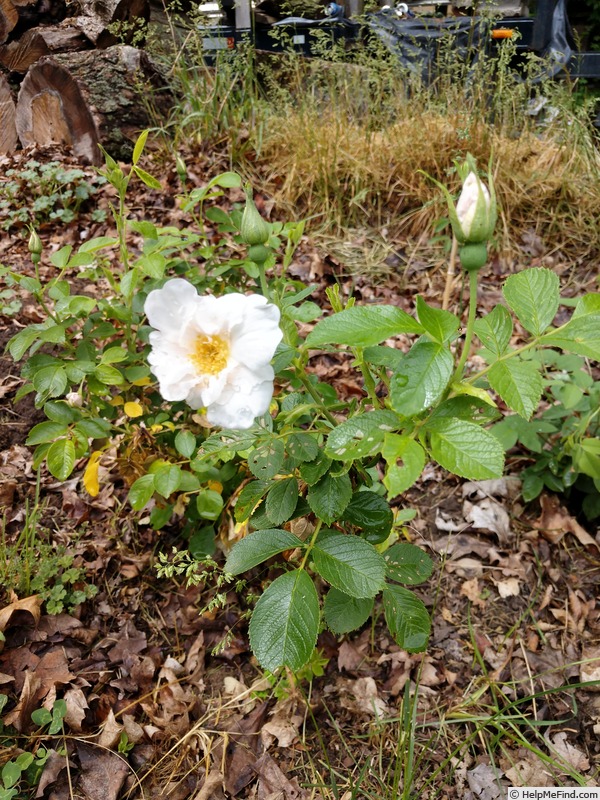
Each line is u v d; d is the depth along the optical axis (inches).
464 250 11.7
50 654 20.3
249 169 47.0
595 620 22.9
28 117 51.6
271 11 64.4
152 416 21.4
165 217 42.8
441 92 48.8
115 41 54.8
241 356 12.1
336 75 51.1
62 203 44.1
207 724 19.5
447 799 17.9
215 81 49.4
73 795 17.5
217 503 19.3
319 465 14.4
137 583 22.9
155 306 12.4
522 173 44.4
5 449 26.9
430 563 17.1
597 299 12.6
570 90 47.8
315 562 13.8
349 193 44.9
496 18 48.8
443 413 12.7
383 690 20.6
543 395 29.4
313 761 18.7
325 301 38.4
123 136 49.1
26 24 57.1
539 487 25.2
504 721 19.1
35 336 18.9
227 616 22.0
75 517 24.6
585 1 90.0
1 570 21.1
